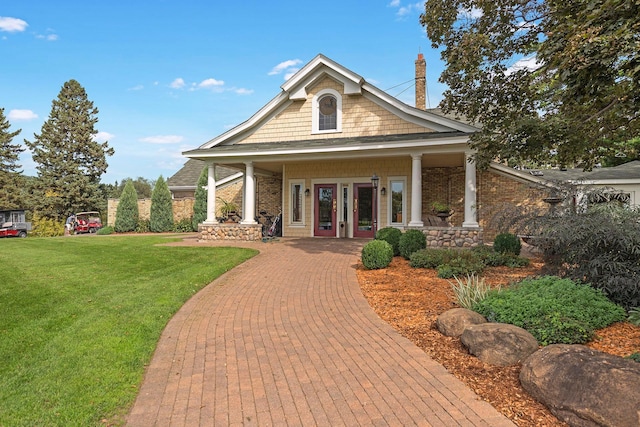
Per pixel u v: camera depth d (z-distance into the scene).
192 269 9.39
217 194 22.34
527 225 6.71
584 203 6.22
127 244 14.78
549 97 9.75
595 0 5.58
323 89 15.61
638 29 5.27
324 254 11.82
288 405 3.19
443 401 3.16
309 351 4.38
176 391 3.48
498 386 3.38
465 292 5.77
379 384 3.51
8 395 3.36
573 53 5.45
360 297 6.79
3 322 5.49
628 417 2.50
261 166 18.09
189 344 4.70
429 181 17.02
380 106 14.86
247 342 4.73
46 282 8.12
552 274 6.06
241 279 8.50
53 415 3.03
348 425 2.86
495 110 9.55
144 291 7.25
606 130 8.72
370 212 16.55
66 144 33.69
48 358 4.19
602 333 4.38
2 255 12.13
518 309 4.53
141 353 4.35
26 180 34.91
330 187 17.08
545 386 3.02
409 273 8.62
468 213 12.78
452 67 9.14
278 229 17.97
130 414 3.09
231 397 3.35
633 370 2.78
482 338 3.99
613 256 5.36
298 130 15.95
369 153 13.83
